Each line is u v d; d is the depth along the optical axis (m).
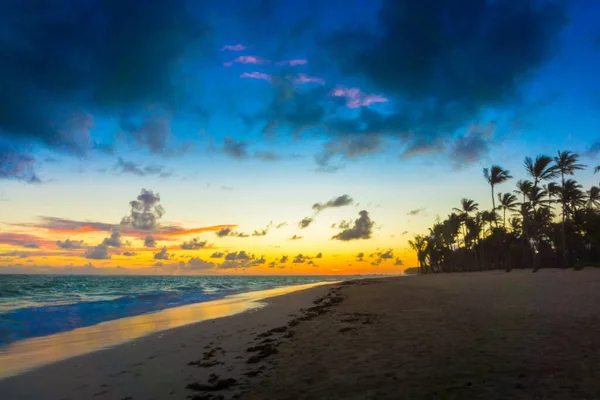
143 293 35.00
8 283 56.09
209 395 5.28
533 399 4.24
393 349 7.17
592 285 19.73
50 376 6.87
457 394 4.55
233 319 14.55
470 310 12.04
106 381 6.45
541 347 6.57
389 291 25.75
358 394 4.80
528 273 44.28
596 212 57.16
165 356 8.21
